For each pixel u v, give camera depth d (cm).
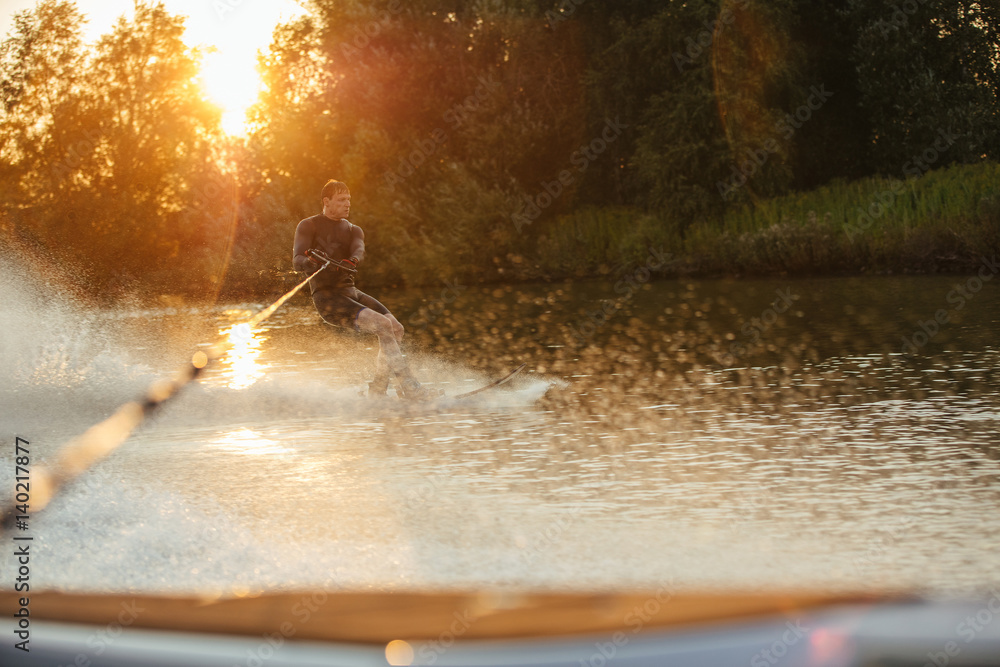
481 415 574
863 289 1452
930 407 533
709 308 1280
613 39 2508
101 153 2245
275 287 2216
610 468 412
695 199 2219
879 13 2398
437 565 266
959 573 249
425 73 2541
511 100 2536
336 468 430
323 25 2605
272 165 2555
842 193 2188
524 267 2364
